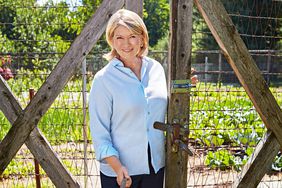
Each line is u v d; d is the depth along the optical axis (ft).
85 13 15.42
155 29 129.70
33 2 15.31
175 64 10.20
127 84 8.97
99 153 8.82
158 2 129.29
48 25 15.21
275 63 60.39
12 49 21.66
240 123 25.55
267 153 12.00
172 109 10.27
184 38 10.16
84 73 13.56
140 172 9.31
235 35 10.96
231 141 23.84
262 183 16.79
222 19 10.82
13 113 11.23
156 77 9.41
